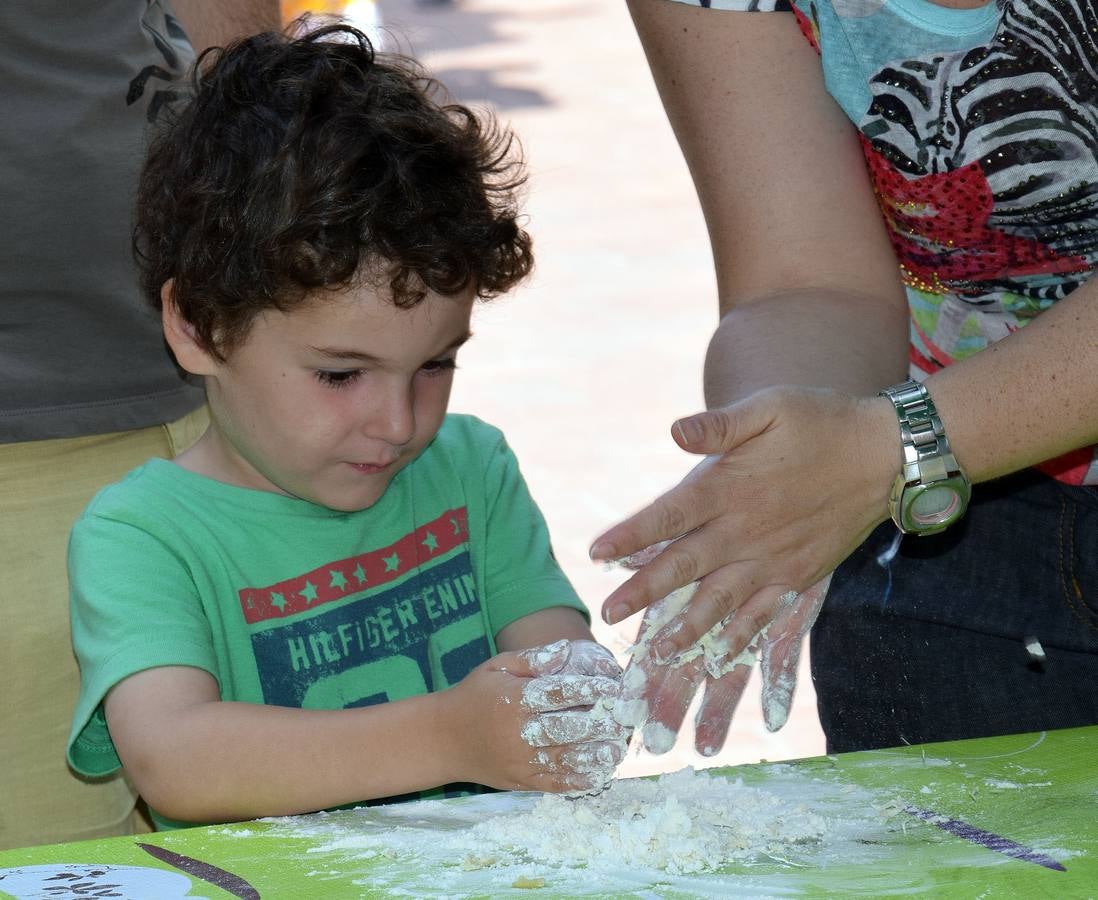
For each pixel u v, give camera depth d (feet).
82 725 11.10
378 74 12.50
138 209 12.73
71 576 12.05
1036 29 10.85
